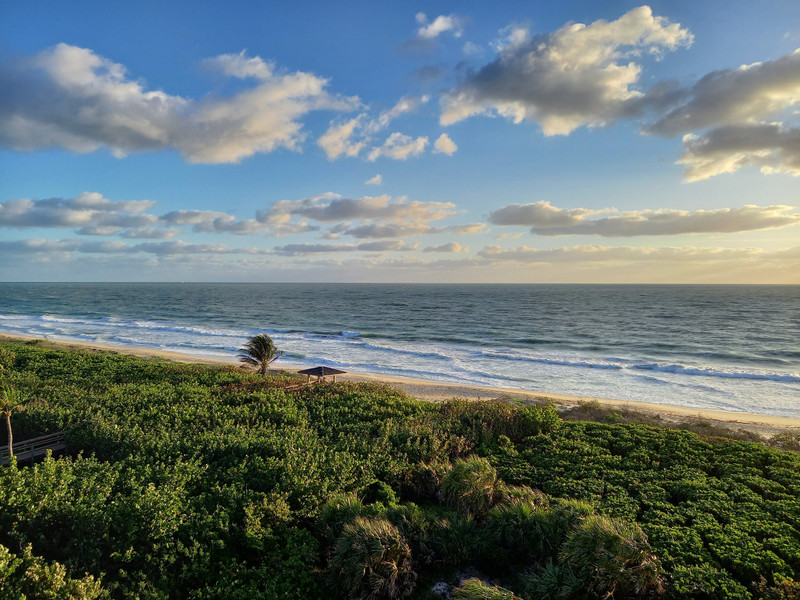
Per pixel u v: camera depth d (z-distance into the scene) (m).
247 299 192.25
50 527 13.04
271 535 13.67
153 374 37.22
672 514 16.05
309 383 36.56
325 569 13.00
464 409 28.84
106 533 12.58
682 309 136.38
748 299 183.88
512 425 26.06
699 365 56.12
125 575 11.60
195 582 12.23
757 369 53.53
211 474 17.53
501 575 13.16
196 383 34.03
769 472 20.02
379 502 15.23
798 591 11.34
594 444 23.80
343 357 61.31
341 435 23.17
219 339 77.12
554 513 14.30
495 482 17.16
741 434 27.41
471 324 100.94
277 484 16.33
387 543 12.43
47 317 113.12
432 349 67.69
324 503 15.52
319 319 112.00
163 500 13.78
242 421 25.33
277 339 77.94
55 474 15.12
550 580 11.77
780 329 90.69
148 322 103.06
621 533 12.03
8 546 12.35
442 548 13.52
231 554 13.33
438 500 17.73
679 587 11.80
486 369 54.06
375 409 28.80
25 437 22.44
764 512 16.05
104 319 109.25
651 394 43.19
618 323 101.75
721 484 18.56
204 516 13.95
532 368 54.72
